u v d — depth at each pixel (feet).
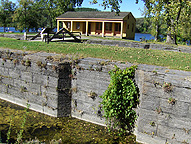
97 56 29.30
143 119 22.25
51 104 27.86
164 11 54.60
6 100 33.17
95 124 26.04
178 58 32.19
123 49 38.96
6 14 156.15
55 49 35.09
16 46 37.88
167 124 21.11
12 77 31.78
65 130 24.40
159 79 20.99
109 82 24.70
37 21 154.40
